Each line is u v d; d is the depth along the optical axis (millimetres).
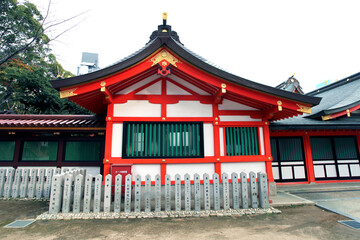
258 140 6137
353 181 9203
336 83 13484
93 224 4125
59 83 4707
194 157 5773
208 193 4949
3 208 5125
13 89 14820
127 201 4719
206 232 3809
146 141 5727
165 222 4262
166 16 5004
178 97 6008
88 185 4727
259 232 3818
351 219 4484
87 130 7184
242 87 5250
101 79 4930
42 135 7508
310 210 5125
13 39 13398
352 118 9242
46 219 4344
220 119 6059
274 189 6016
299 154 9195
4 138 7438
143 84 6000
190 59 5059
